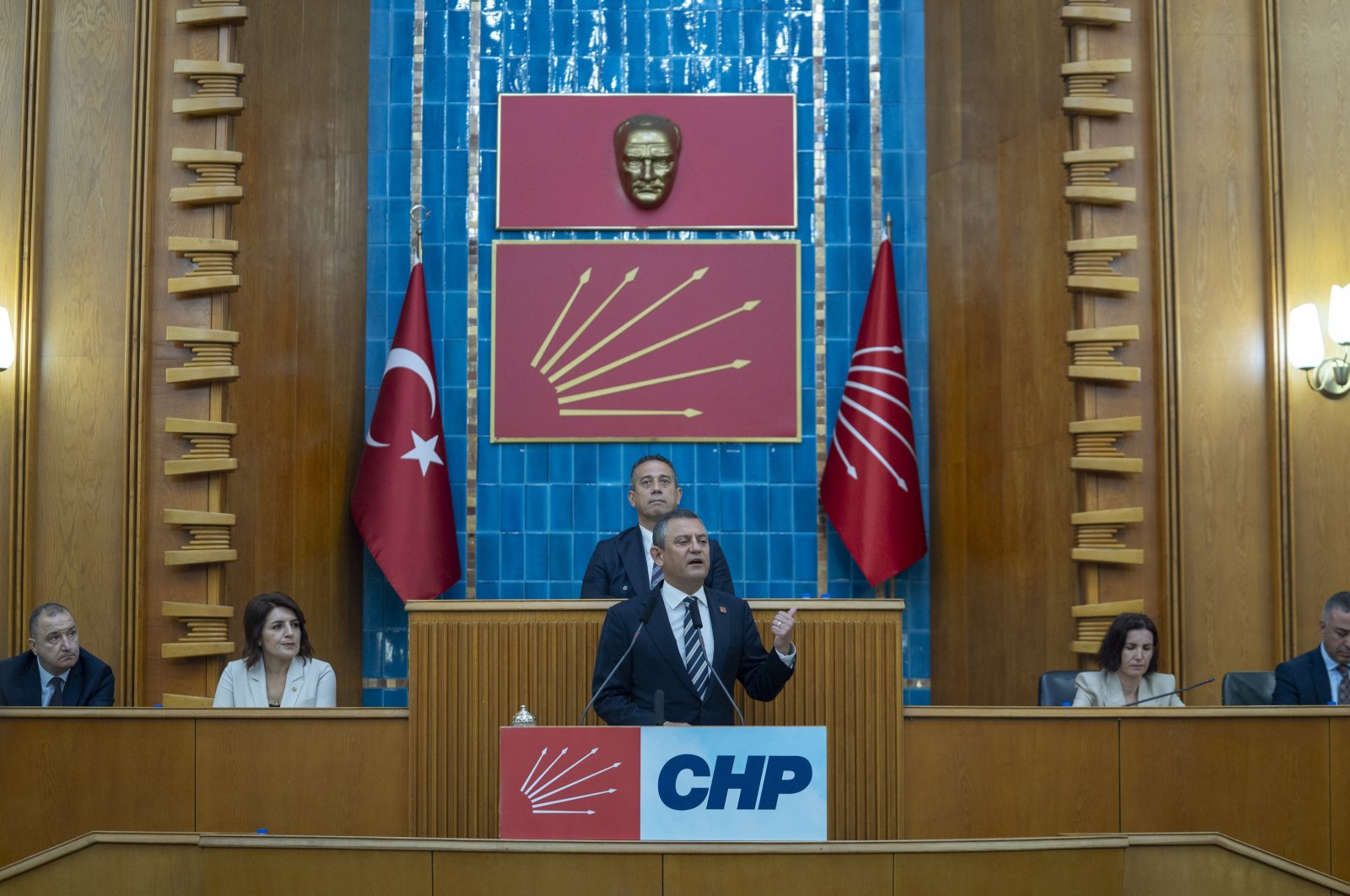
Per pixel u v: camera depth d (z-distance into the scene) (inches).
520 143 342.3
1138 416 288.5
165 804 203.9
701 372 336.5
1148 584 285.7
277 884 166.6
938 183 336.5
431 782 200.8
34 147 281.3
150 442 280.5
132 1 287.4
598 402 335.6
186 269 284.0
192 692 276.4
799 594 332.5
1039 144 303.9
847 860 163.8
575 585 331.9
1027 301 305.3
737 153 342.6
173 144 285.7
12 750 205.5
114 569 276.4
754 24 346.9
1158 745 203.8
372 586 331.9
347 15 333.7
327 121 321.4
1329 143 288.2
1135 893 170.9
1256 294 289.6
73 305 281.7
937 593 329.7
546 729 168.1
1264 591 283.6
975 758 203.3
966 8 331.0
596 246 339.6
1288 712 205.0
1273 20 290.4
